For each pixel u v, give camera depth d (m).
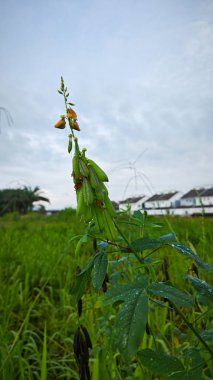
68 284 0.91
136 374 0.46
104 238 0.29
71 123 0.28
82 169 0.27
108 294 0.23
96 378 0.45
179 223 1.91
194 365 0.28
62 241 1.72
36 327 0.78
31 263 1.16
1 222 3.79
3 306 0.80
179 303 0.21
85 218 0.27
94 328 0.61
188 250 0.27
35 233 2.21
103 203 0.28
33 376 0.61
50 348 0.68
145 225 0.32
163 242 0.28
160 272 0.65
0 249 1.44
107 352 0.48
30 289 1.05
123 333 0.20
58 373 0.61
